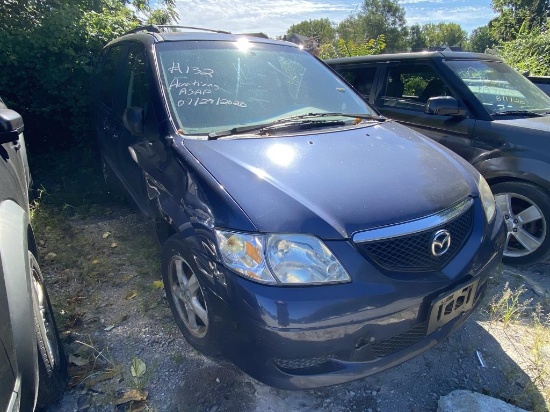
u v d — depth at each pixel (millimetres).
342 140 2605
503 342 2645
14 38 5039
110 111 3863
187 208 2221
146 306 2848
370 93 4848
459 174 2465
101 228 3941
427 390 2297
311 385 1901
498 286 3213
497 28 32375
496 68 4363
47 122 5621
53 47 5156
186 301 2408
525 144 3336
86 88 5461
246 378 2309
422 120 4145
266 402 2174
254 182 2078
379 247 1924
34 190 4484
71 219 4125
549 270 3486
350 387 2301
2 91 5145
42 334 1959
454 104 3703
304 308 1778
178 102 2758
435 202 2123
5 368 1371
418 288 1946
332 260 1849
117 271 3270
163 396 2197
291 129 2695
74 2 6051
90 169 5238
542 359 2502
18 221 1888
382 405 2199
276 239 1856
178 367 2375
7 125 1940
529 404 2219
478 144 3633
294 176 2137
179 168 2373
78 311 2803
